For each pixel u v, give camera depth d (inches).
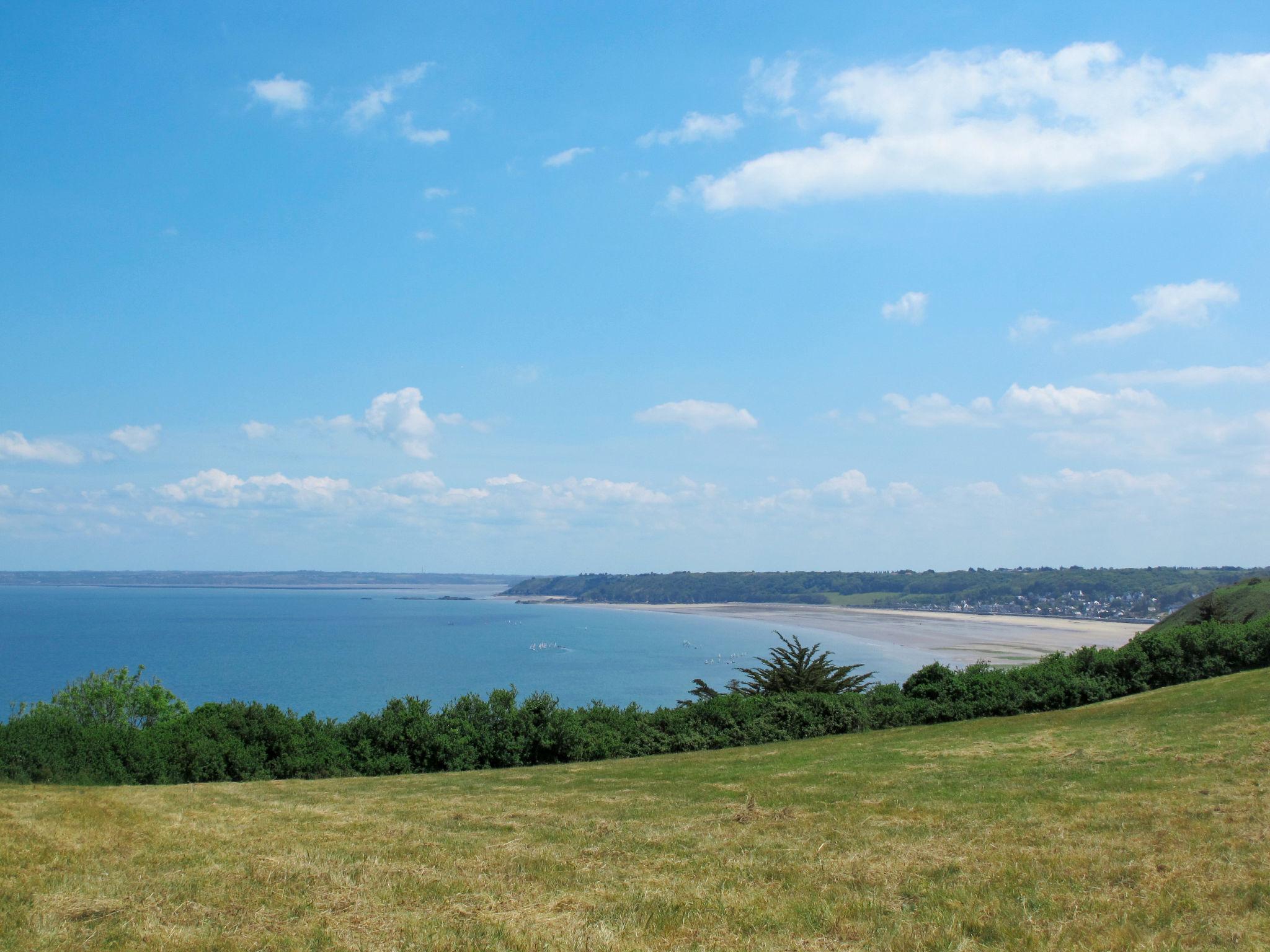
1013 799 441.7
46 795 464.4
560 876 330.3
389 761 661.3
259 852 366.6
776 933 264.1
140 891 304.3
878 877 319.3
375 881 323.3
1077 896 286.8
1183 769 477.1
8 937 254.5
